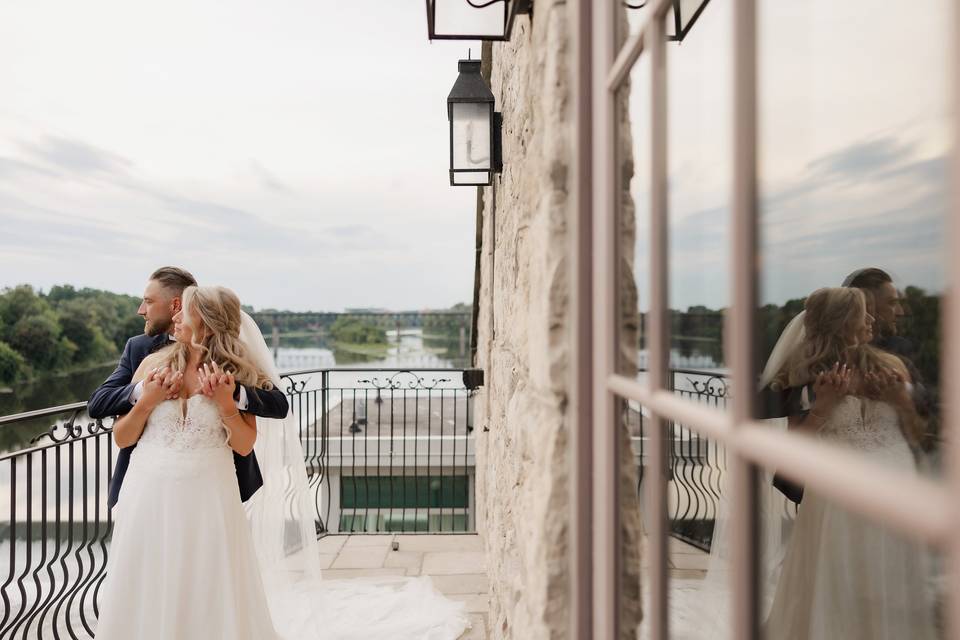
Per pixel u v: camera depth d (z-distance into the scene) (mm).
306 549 2828
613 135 969
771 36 954
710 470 1077
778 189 1077
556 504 1135
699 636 1083
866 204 1051
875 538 1250
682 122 811
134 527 2090
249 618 2275
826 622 1287
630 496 966
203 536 2125
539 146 1307
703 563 1113
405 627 2938
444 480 6766
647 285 870
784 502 1329
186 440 2145
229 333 2287
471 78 2850
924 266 1053
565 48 1146
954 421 323
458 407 9305
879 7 955
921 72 935
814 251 1163
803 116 992
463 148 2791
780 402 1328
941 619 1167
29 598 3486
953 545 313
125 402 2219
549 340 1146
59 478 2521
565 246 1146
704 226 793
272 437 2842
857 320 1220
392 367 5008
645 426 860
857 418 1230
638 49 855
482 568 3791
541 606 1163
